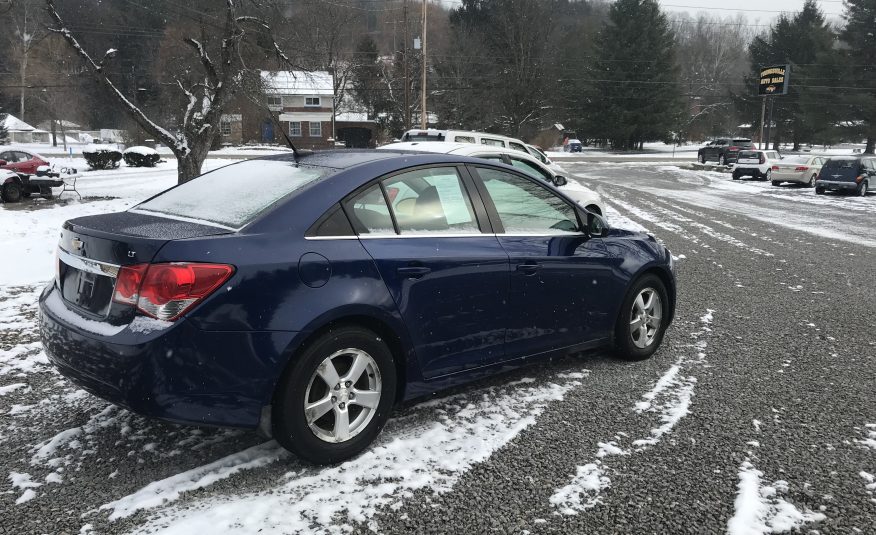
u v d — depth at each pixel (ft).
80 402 12.83
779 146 255.29
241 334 9.30
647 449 11.19
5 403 12.72
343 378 10.39
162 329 8.96
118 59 212.84
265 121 197.67
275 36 64.59
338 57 209.36
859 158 76.84
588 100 227.40
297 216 10.26
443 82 201.05
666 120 220.84
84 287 10.12
